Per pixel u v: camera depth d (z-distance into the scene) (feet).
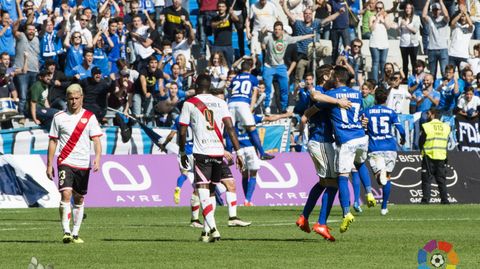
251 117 208.54
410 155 238.89
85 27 258.78
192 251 108.99
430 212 193.67
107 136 230.48
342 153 121.60
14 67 247.50
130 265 94.89
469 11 307.58
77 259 100.68
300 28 272.92
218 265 94.68
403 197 235.20
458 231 139.23
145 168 225.15
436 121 232.12
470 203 240.53
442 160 230.89
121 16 277.44
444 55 290.35
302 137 245.86
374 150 191.21
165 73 254.06
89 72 249.34
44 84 230.27
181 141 119.14
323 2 281.33
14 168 213.46
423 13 293.23
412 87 269.85
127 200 221.46
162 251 108.99
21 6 272.31
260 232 137.18
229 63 272.92
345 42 281.13
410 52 291.58
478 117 253.44
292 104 276.41
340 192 122.11
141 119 245.65
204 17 280.72
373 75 286.87
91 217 177.17
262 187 230.48
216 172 120.26
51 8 276.00
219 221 163.32
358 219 170.30
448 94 263.29
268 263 96.43
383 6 289.74
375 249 111.14
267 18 278.87
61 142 119.03
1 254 106.22
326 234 121.08
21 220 168.35
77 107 119.34
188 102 118.42
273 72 261.85
